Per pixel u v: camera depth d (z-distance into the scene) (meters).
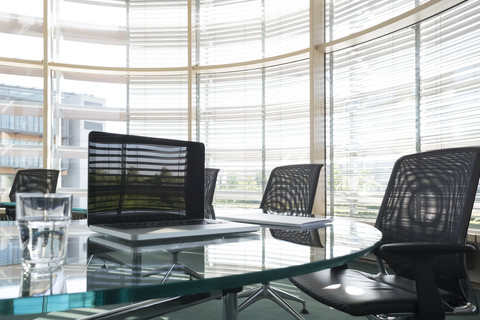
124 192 1.31
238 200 5.80
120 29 6.24
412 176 1.84
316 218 1.78
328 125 4.99
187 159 1.50
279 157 5.56
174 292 0.68
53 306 0.60
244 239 1.20
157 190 1.40
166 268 0.79
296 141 5.43
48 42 5.63
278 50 5.62
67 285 0.66
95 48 6.18
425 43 3.99
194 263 0.84
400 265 1.79
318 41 4.85
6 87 5.81
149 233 1.10
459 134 3.60
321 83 4.86
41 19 6.00
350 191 4.71
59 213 0.82
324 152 4.89
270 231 1.42
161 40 6.21
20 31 5.91
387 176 4.32
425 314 1.32
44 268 0.79
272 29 5.70
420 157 1.85
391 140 4.29
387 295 1.43
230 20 5.96
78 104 6.09
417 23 4.07
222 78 6.02
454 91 3.66
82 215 3.49
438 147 3.80
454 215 1.54
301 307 2.87
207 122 6.04
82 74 6.12
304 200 2.48
